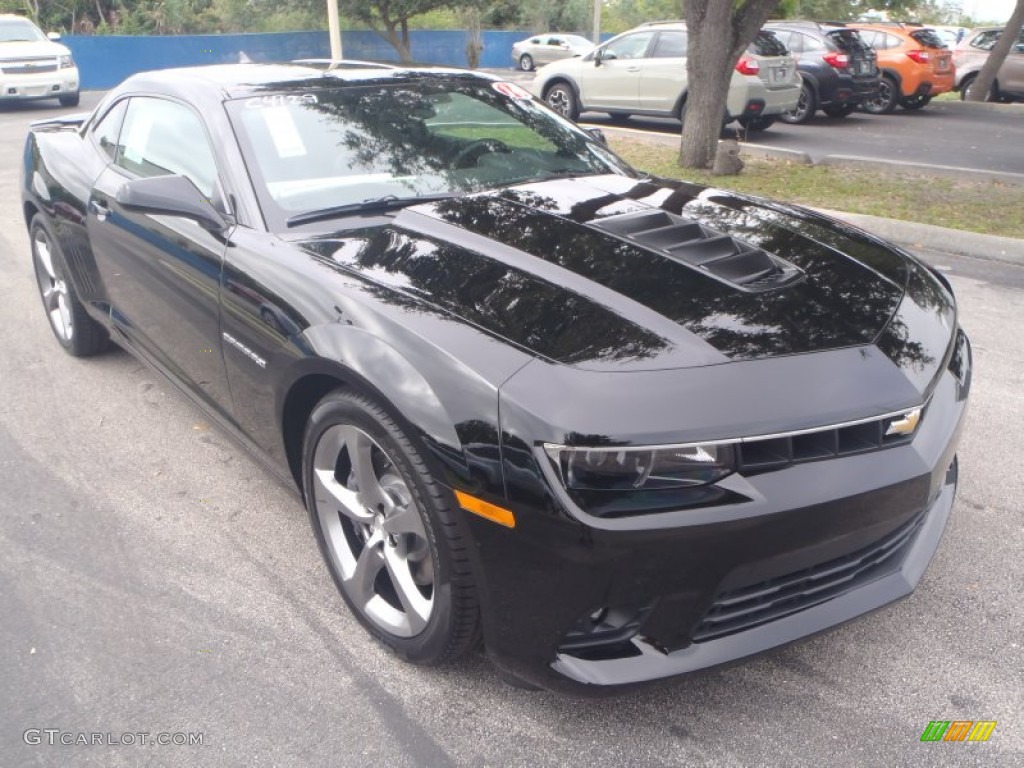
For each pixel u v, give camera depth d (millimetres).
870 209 8305
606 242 2744
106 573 3072
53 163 4547
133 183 2971
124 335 4113
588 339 2211
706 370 2129
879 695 2457
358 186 3186
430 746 2309
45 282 5031
